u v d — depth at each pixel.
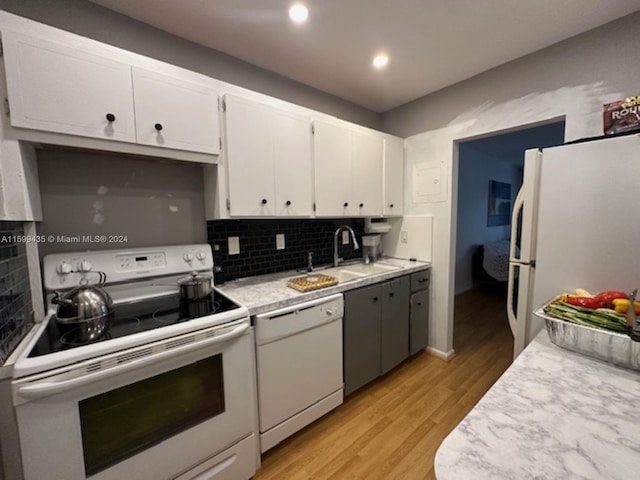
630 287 1.08
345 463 1.47
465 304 4.03
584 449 0.53
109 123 1.21
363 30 1.64
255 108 1.64
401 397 2.00
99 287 1.28
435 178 2.47
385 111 2.85
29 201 1.11
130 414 1.01
